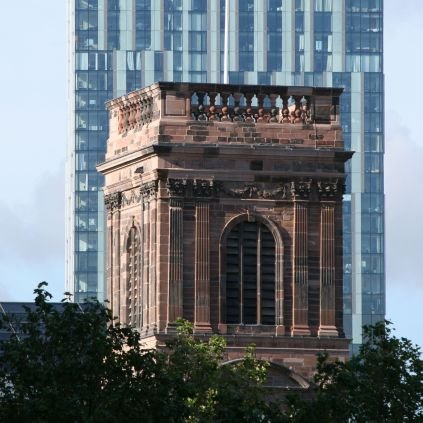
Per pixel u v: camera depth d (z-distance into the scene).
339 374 199.00
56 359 190.12
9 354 189.12
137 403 188.12
